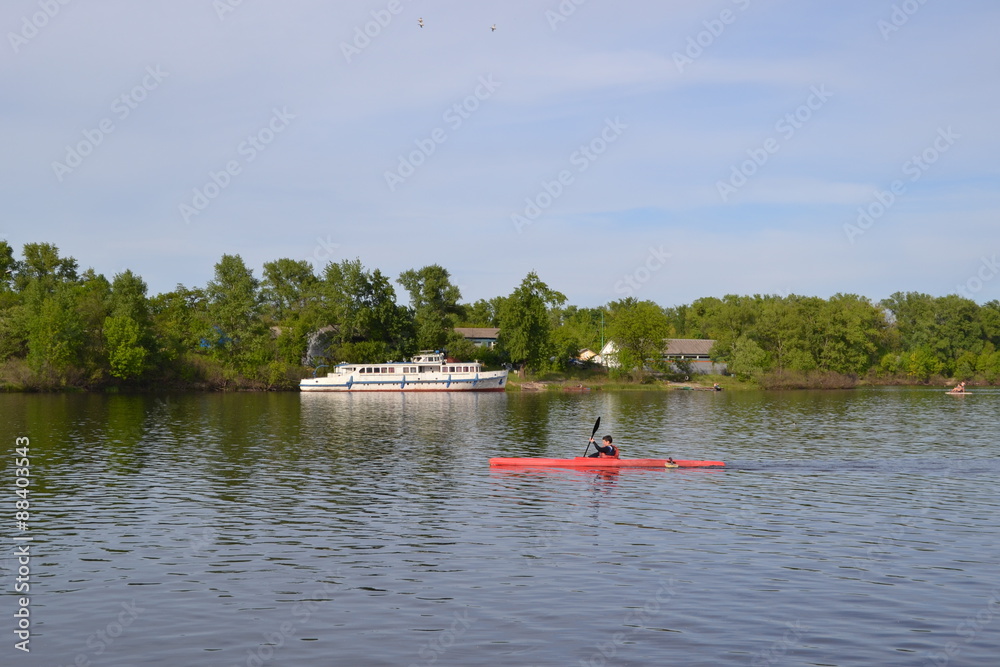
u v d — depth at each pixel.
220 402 80.62
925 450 41.16
